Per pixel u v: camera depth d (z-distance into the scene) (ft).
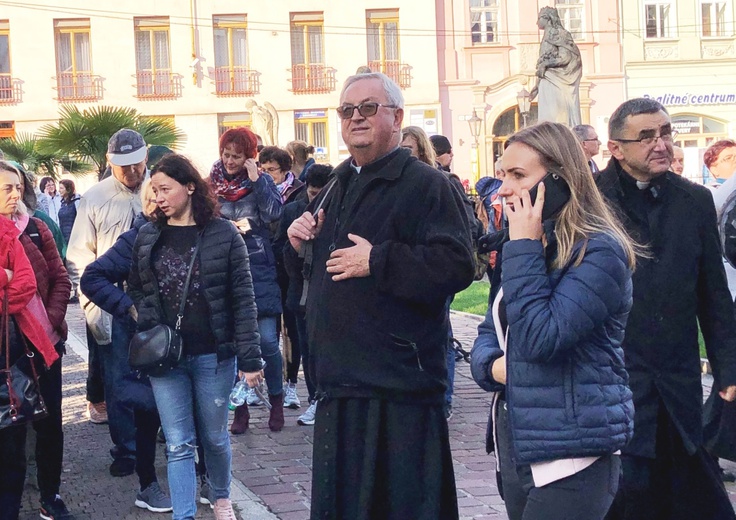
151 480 18.90
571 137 10.59
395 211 12.75
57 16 117.60
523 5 119.85
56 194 68.69
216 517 17.15
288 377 27.84
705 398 24.97
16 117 118.01
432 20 119.24
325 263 13.15
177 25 118.42
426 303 12.55
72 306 60.34
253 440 24.12
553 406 10.19
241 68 119.65
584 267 10.14
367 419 12.57
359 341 12.50
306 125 120.26
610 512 13.85
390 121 12.95
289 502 18.88
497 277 11.68
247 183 24.39
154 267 16.46
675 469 13.92
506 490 11.09
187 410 16.49
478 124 113.09
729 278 20.99
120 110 59.67
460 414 26.40
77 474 21.66
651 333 13.80
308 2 119.03
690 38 119.03
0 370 16.40
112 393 21.26
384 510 12.56
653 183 14.15
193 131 119.55
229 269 16.56
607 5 119.14
